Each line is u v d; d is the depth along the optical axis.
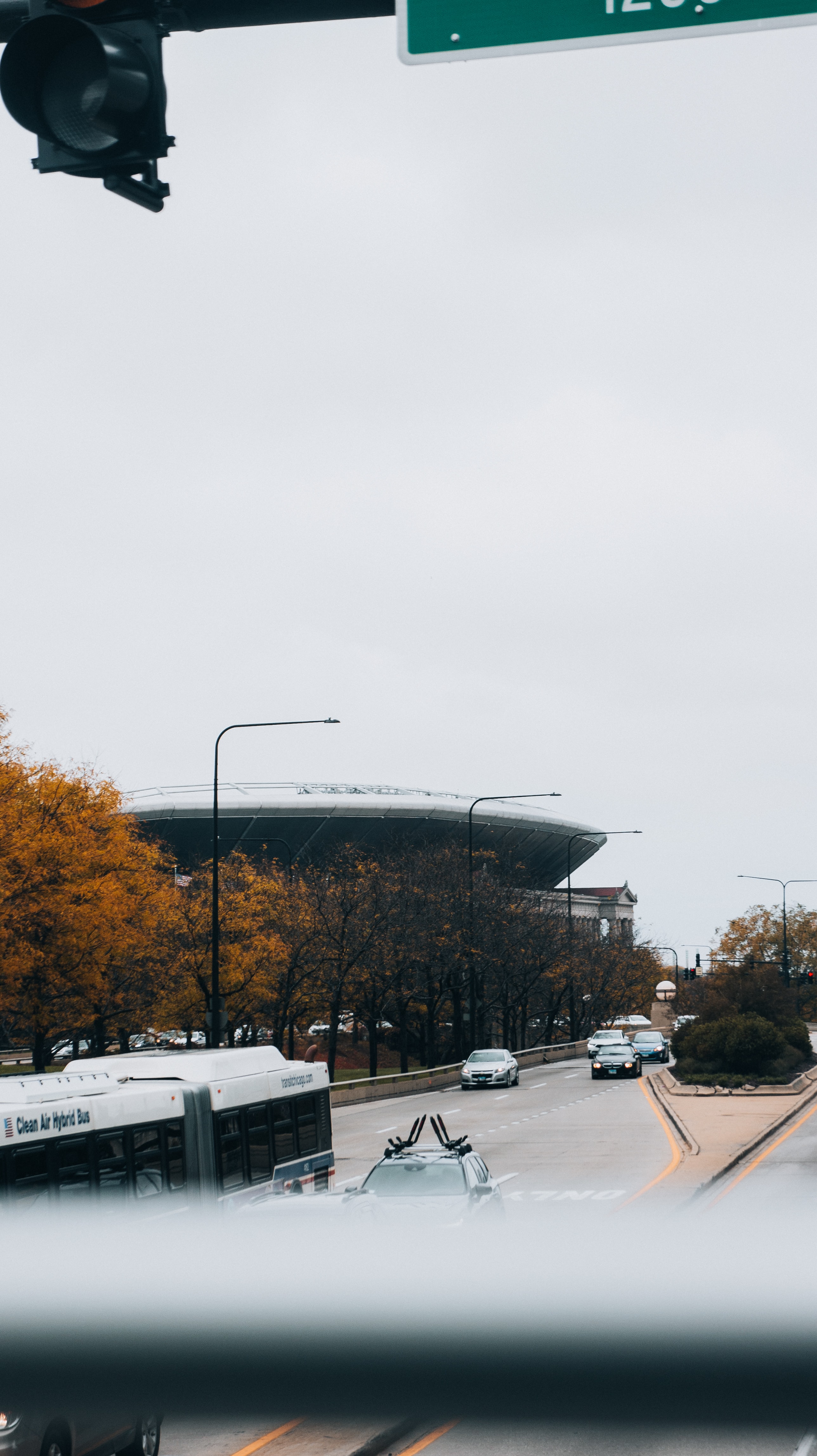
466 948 63.41
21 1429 6.75
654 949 106.88
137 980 51.06
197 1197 14.02
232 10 4.06
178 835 116.81
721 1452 2.85
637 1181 24.00
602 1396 1.36
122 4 4.05
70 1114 11.73
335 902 59.75
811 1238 1.39
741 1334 1.34
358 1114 43.22
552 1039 94.62
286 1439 9.78
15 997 38.41
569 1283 1.39
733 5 4.03
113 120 3.94
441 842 84.75
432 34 4.16
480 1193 15.77
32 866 36.19
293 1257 1.42
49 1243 1.48
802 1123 36.38
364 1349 1.39
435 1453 9.10
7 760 38.69
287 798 114.62
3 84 3.97
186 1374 1.41
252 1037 67.88
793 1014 60.38
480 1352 1.36
